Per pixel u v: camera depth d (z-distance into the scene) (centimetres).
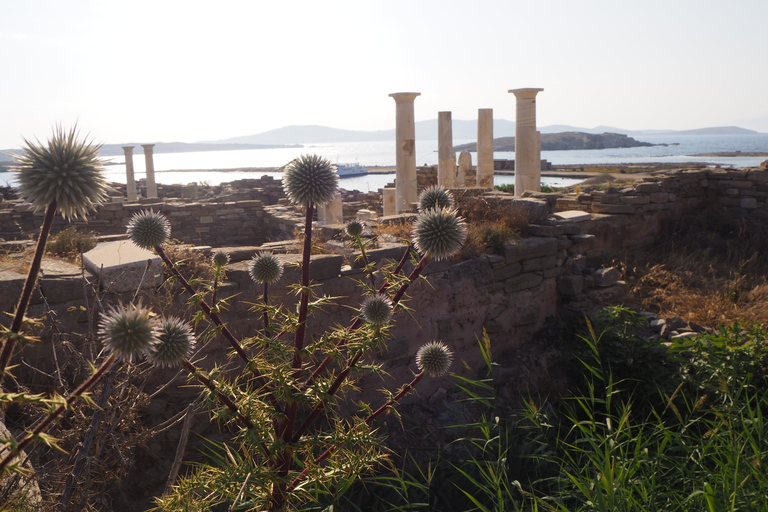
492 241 802
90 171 171
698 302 876
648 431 579
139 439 409
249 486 264
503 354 800
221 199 2277
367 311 280
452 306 744
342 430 297
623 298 894
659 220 1282
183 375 542
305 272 285
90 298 492
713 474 336
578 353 736
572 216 1076
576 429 613
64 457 430
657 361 674
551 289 860
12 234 1695
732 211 1345
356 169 7762
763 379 557
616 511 303
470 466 559
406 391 323
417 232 293
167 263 297
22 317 163
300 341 290
